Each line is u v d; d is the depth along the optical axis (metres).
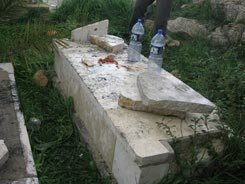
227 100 3.65
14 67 4.27
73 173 2.89
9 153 2.67
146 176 2.44
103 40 4.07
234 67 4.59
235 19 5.79
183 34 5.94
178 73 4.48
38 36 5.15
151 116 2.81
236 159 2.68
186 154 2.64
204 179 2.63
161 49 3.59
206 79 4.18
